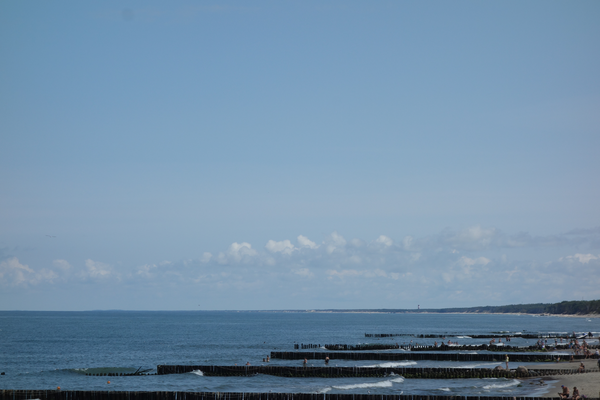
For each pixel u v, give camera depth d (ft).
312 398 171.83
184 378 233.76
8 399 175.32
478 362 290.15
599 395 176.96
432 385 211.61
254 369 244.83
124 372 264.52
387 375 235.61
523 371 228.84
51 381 231.09
